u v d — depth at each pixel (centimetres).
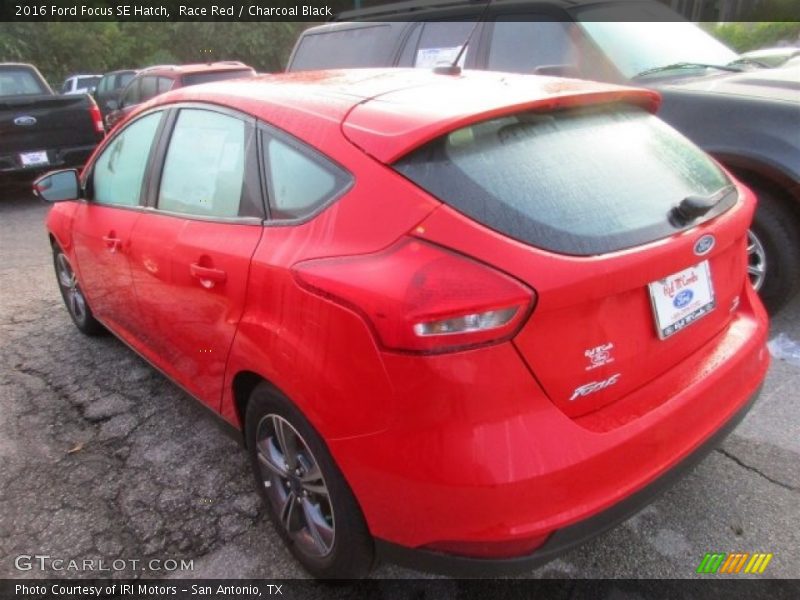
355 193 186
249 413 232
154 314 291
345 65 591
